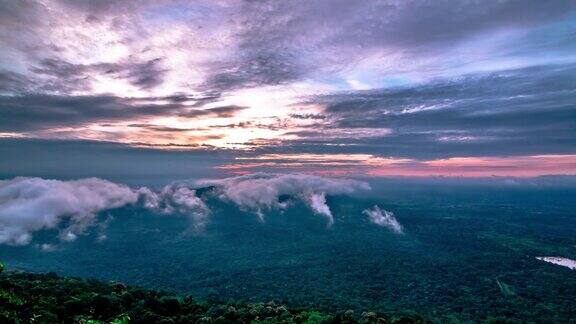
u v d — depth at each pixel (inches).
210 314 3452.3
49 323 2527.1
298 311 3843.5
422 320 4045.3
